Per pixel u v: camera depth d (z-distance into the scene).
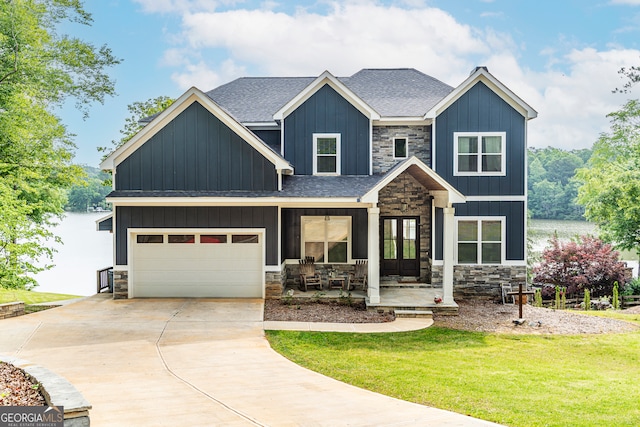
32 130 20.27
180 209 16.70
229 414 6.84
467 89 17.67
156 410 6.96
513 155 17.67
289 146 18.28
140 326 13.17
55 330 12.70
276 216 16.67
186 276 16.94
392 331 13.02
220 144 16.59
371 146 18.23
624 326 13.95
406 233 18.73
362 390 8.45
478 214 17.73
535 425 6.83
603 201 27.67
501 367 10.05
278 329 12.96
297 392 8.16
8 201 19.36
